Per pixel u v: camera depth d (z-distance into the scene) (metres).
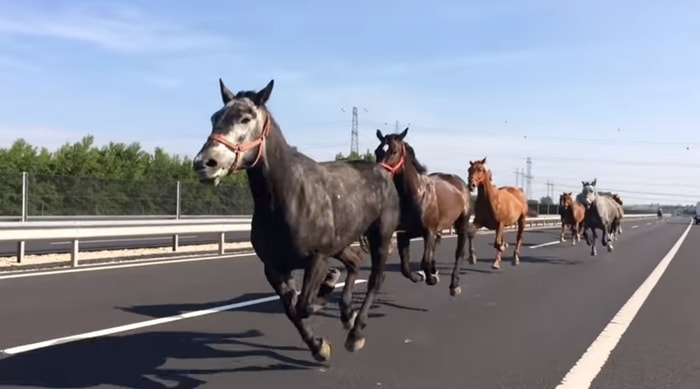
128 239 23.11
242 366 6.73
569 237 34.28
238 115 5.75
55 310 9.34
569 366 6.96
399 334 8.41
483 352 7.51
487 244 27.16
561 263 18.75
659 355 7.50
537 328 8.95
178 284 12.28
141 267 14.79
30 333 7.89
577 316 9.91
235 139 5.69
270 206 6.01
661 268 17.66
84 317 8.92
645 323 9.44
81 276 12.94
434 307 10.51
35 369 6.43
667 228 56.47
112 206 29.91
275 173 5.97
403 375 6.51
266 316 9.32
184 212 32.75
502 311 10.25
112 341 7.65
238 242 23.20
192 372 6.48
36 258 15.79
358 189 6.96
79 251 17.81
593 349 7.74
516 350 7.64
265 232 6.09
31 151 45.81
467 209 11.41
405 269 9.98
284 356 7.14
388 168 9.34
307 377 6.38
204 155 5.57
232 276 13.61
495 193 15.72
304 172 6.30
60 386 5.93
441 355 7.33
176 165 52.94
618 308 10.70
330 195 6.48
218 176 5.61
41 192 27.31
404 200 9.64
